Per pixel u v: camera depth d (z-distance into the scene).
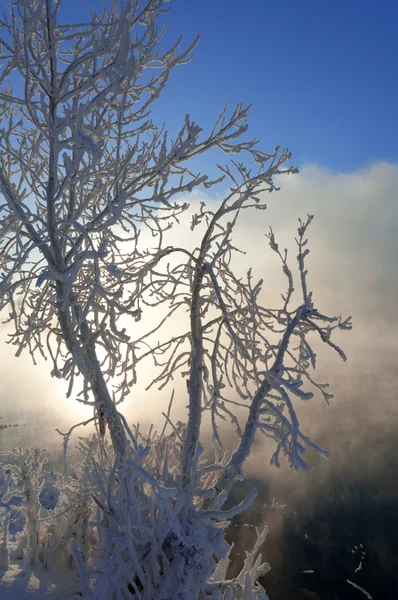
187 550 3.11
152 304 3.78
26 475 3.62
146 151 3.47
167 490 2.83
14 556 3.71
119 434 3.54
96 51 2.69
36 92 3.24
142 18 3.07
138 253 3.81
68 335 3.24
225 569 3.89
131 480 3.20
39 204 3.69
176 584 2.98
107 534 3.19
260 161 3.58
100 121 2.96
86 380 3.18
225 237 3.55
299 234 3.44
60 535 3.85
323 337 3.36
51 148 2.87
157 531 3.14
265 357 3.63
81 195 3.50
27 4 2.70
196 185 3.09
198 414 3.78
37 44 3.20
